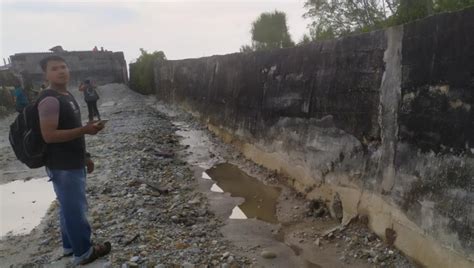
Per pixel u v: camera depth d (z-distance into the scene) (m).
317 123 6.36
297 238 5.30
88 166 4.55
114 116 17.61
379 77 4.80
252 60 9.61
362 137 5.20
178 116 17.61
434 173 3.90
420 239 4.10
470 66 3.42
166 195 6.91
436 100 3.86
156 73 27.00
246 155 9.81
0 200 6.66
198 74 16.08
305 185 6.72
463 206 3.53
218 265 4.39
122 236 4.85
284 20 18.22
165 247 4.67
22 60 30.77
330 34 11.12
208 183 7.93
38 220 5.69
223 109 12.34
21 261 4.38
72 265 4.12
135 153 9.71
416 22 4.10
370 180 5.00
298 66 7.07
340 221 5.58
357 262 4.53
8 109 19.59
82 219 4.00
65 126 3.75
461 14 3.51
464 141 3.53
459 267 3.58
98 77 33.66
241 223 5.86
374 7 10.59
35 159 3.74
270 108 8.42
